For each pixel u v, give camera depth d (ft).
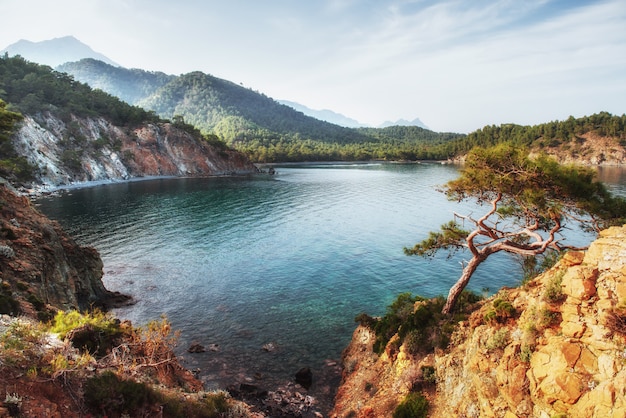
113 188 432.66
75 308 100.58
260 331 108.47
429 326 69.72
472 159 68.13
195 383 63.98
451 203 313.12
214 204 320.50
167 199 346.95
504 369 44.86
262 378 85.66
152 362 54.08
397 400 62.23
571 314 40.47
